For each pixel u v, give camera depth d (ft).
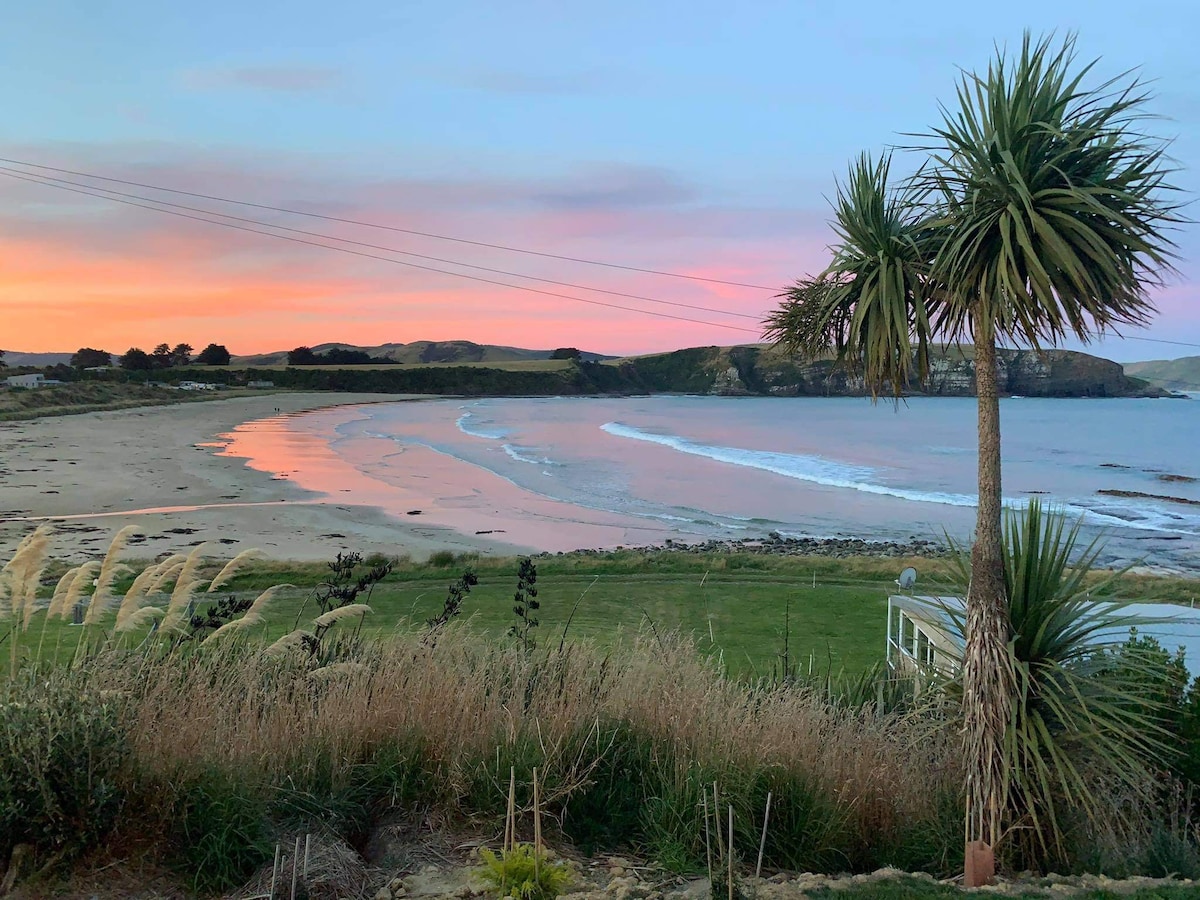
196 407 340.80
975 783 13.74
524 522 107.14
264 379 515.91
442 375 553.64
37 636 30.01
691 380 617.62
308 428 257.34
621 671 18.61
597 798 14.89
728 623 48.21
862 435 260.62
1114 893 12.54
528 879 11.69
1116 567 84.07
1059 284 12.26
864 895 12.22
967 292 13.01
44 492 115.24
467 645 19.34
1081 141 11.78
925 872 14.26
